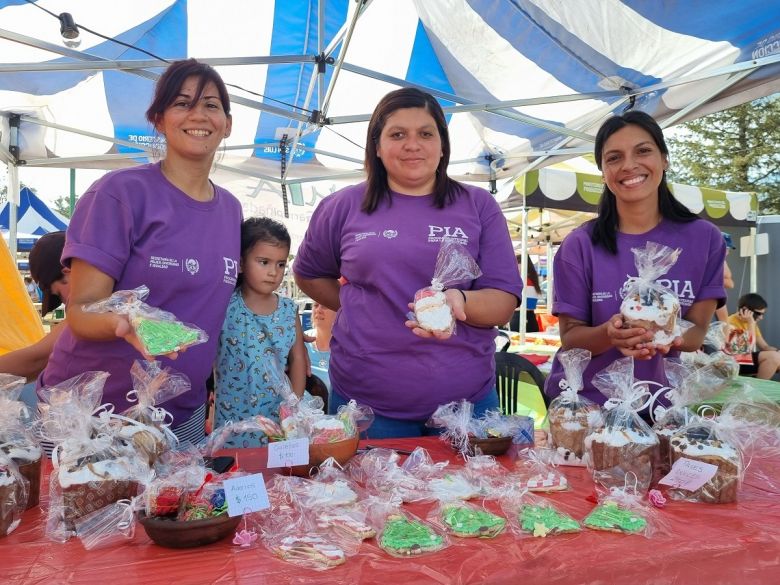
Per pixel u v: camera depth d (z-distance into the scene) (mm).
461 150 6578
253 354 2619
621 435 1591
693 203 7430
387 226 2180
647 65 4102
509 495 1396
